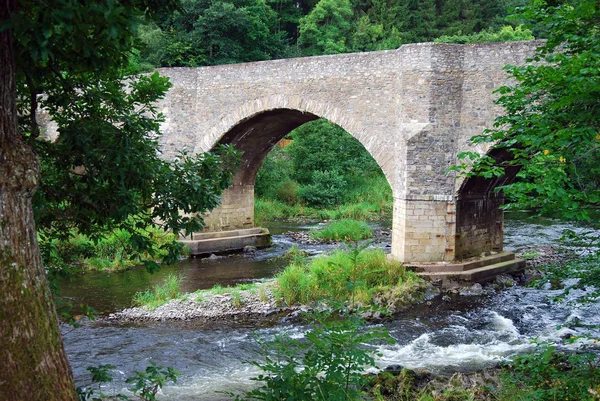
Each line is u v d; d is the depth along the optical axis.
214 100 23.02
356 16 52.31
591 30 6.68
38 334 4.15
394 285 16.61
